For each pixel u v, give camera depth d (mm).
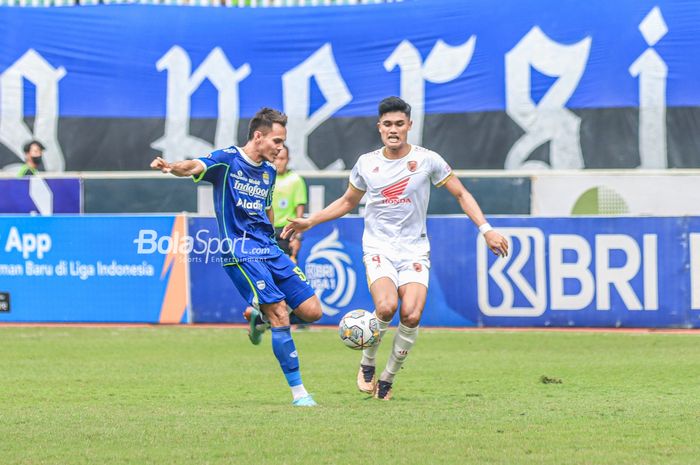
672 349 41500
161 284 49844
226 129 63438
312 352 41156
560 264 47562
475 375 34562
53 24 64375
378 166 28094
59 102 64375
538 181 54375
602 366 36781
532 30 60656
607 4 59969
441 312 48562
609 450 21188
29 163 58656
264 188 28016
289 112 63031
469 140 61281
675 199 54188
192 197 57469
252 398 29641
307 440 22172
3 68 64625
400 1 62219
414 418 25078
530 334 46500
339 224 48969
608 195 54250
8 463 20078
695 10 59219
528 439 22344
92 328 49281
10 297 50688
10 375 34938
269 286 27359
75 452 21094
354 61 62500
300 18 62938
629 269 47031
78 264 50312
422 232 28469
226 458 20422
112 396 30141
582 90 60062
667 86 59375
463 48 61312
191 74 63719
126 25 64188
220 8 63750
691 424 24375
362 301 48875
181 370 36156
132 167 64062
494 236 27609
